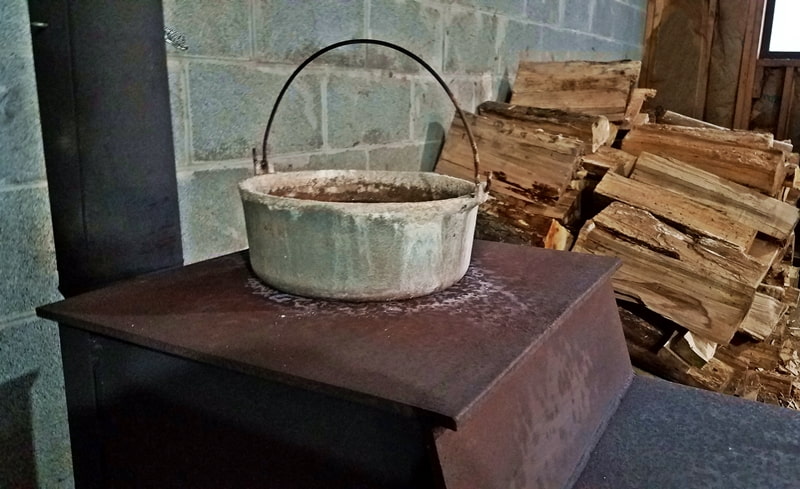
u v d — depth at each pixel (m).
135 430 0.92
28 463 1.15
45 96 1.01
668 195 1.86
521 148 1.93
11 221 1.07
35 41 1.00
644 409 1.11
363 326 0.87
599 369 1.10
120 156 1.04
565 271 1.16
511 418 0.80
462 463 0.68
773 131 3.59
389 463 0.70
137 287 1.04
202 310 0.93
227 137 1.40
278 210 0.94
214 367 0.82
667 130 2.10
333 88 1.66
